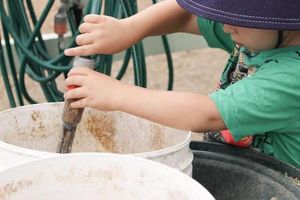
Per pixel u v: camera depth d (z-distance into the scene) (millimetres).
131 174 824
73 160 822
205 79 2936
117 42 1146
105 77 1016
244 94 998
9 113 1081
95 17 1124
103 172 831
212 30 1287
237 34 1035
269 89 1000
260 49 1074
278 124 1033
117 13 1390
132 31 1184
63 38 1586
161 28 1270
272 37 1034
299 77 1012
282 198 956
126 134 1183
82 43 1106
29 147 1126
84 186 832
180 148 925
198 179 1095
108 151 1207
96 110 1178
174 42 1841
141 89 1023
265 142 1149
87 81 996
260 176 1021
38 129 1126
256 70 1091
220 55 3203
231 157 1085
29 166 796
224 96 1004
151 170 813
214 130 1026
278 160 1071
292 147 1123
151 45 1814
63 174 819
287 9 935
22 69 1546
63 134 1003
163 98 1008
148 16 1232
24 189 794
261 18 934
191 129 1014
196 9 964
